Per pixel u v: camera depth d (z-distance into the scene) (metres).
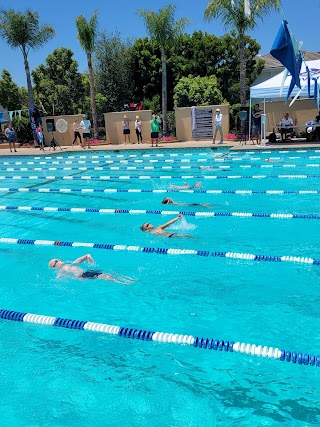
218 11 18.34
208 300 4.77
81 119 23.89
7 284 5.46
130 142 22.84
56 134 24.08
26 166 17.27
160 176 12.98
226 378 3.37
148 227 7.42
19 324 4.39
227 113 21.28
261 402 3.09
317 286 5.02
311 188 10.23
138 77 31.59
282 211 8.32
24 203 10.29
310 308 4.47
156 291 5.05
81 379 3.45
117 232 7.55
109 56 30.92
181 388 3.28
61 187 12.29
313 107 21.33
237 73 30.61
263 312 4.43
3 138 28.72
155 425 2.91
